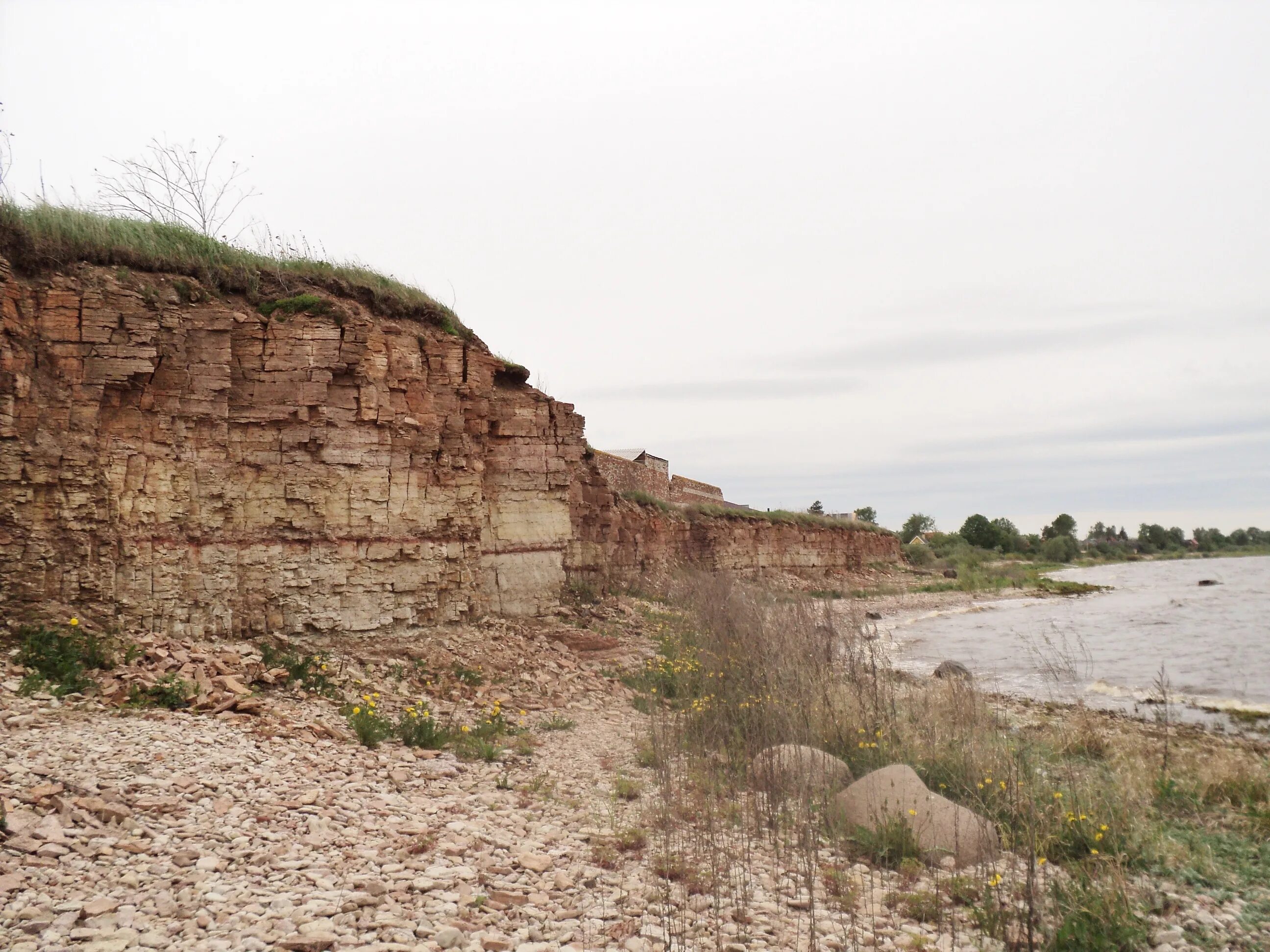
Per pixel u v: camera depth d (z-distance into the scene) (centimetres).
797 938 680
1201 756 1404
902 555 8181
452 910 657
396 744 1143
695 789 1042
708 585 2462
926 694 1456
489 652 1664
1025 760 1091
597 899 722
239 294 1476
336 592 1455
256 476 1398
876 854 877
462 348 1825
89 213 1394
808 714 1236
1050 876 837
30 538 1126
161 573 1249
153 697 1059
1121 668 2698
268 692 1209
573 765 1170
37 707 948
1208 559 15225
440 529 1698
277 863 702
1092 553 14238
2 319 1135
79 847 659
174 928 568
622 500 3528
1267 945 744
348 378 1508
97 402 1209
